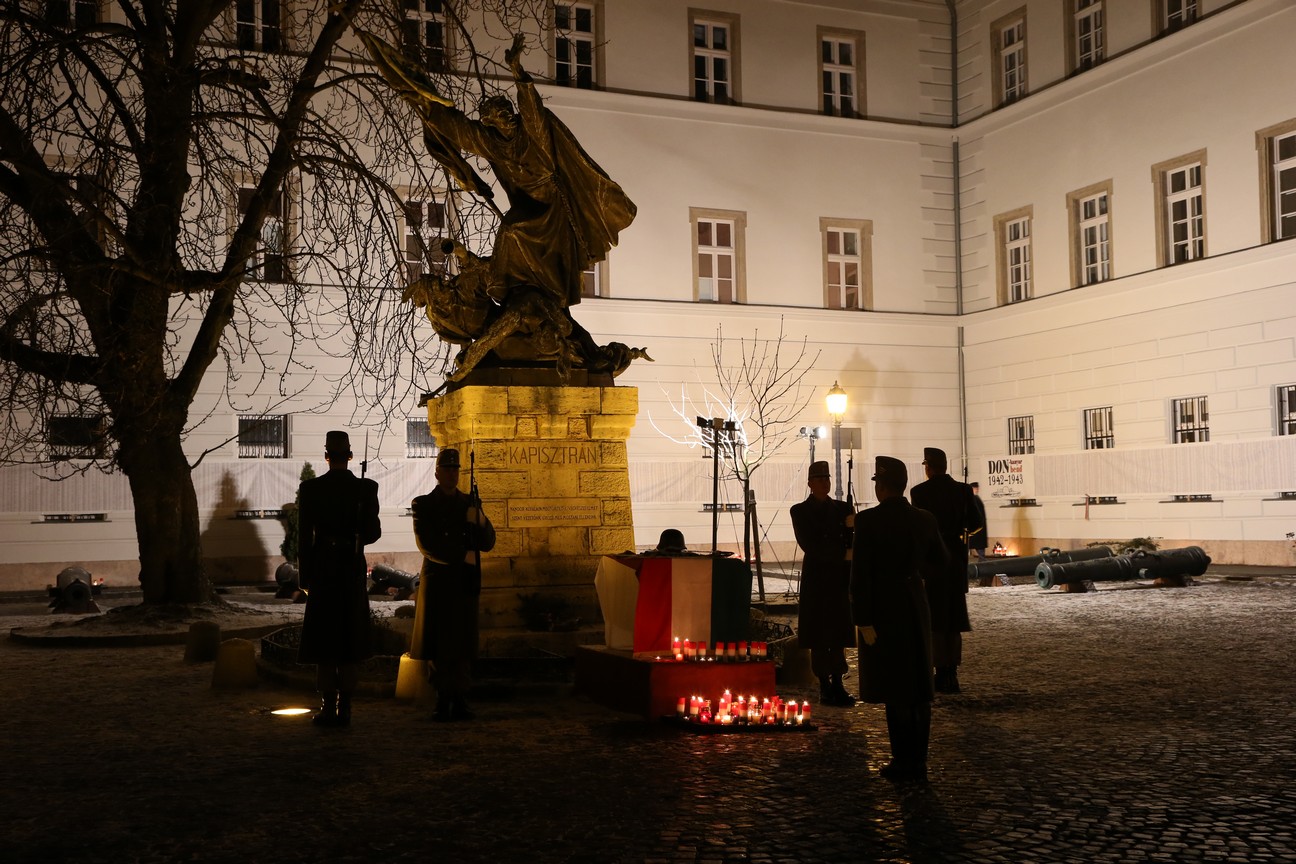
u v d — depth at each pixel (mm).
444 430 12336
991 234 33844
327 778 7277
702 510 31547
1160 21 29047
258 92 16016
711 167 32312
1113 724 8844
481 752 7984
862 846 5766
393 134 16328
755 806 6520
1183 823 6137
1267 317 26172
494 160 11922
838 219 33656
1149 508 28516
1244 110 26891
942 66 35156
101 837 6062
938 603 10258
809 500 10008
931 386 34375
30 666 12969
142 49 15141
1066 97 31312
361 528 9078
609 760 7699
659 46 32031
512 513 11414
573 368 11844
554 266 11969
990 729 8688
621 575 9836
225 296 17062
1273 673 11266
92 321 15852
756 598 20609
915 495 10500
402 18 15148
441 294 11906
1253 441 26234
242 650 11109
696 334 31859
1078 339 30844
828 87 34250
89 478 25406
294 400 27234
